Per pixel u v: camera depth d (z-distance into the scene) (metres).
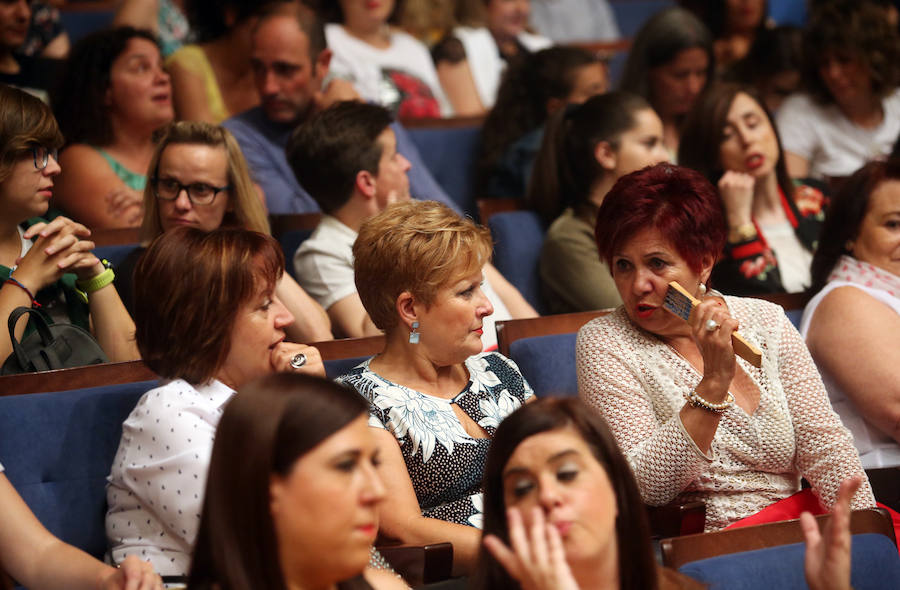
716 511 7.95
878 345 9.36
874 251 9.80
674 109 15.88
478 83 20.33
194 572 4.95
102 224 12.56
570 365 9.20
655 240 7.82
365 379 7.81
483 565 5.47
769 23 23.33
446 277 7.65
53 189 12.64
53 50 17.23
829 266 10.08
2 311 8.54
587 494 5.29
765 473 8.15
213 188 10.24
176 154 10.20
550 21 25.03
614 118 12.13
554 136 12.59
